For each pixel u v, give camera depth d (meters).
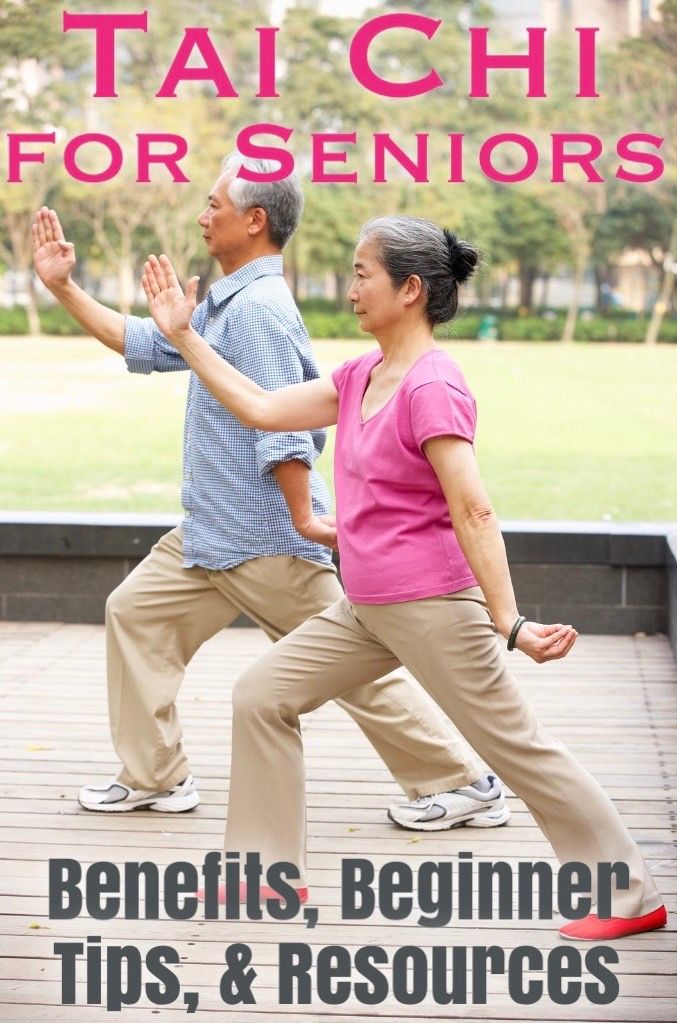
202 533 3.97
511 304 35.19
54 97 31.59
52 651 6.40
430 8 32.78
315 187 32.88
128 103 31.73
